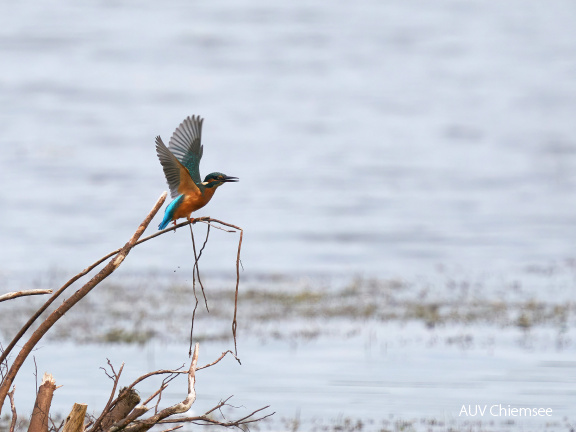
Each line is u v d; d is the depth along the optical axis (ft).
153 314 52.42
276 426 35.65
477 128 140.97
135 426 22.76
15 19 229.25
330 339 48.19
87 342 46.85
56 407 37.50
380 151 123.44
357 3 276.41
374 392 39.52
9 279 61.77
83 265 67.46
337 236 78.95
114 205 89.76
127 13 246.47
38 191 95.09
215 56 201.77
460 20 256.93
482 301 56.49
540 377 41.65
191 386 23.09
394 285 61.26
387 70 194.08
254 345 46.96
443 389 40.24
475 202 93.71
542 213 88.28
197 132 23.43
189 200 22.40
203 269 66.74
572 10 276.00
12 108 145.89
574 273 65.21
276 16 250.78
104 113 145.48
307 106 157.99
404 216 87.25
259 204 92.32
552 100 164.96
